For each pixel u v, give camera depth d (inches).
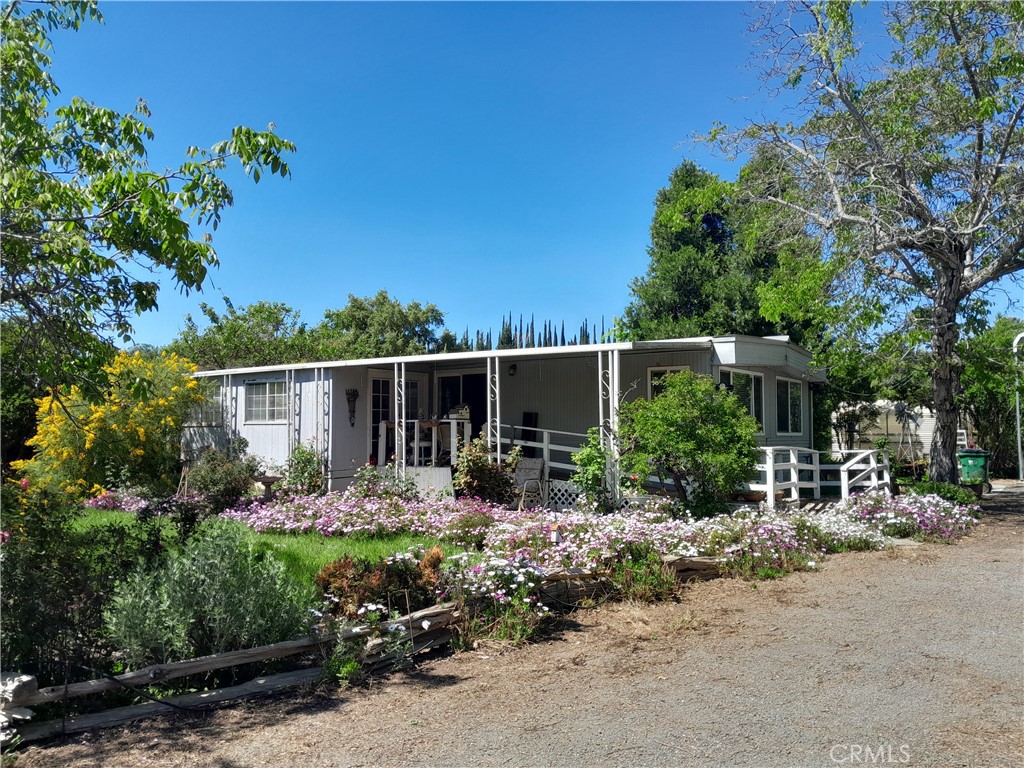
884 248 513.0
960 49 510.3
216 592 188.2
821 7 523.2
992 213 505.0
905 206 523.2
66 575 182.4
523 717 164.4
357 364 581.9
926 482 525.3
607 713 165.8
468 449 514.0
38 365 224.8
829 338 616.7
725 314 922.7
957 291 533.3
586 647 217.3
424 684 187.8
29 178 213.8
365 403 625.9
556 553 287.7
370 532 402.6
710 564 311.9
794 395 692.1
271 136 215.0
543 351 511.8
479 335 1248.8
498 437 525.7
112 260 228.4
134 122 239.0
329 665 188.5
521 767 139.4
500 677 192.4
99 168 233.3
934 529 421.7
